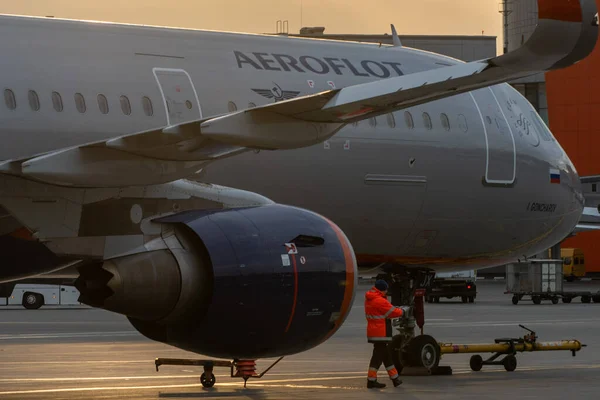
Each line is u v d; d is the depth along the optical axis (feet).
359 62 204.44
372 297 177.58
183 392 171.53
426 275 216.95
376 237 201.46
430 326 357.20
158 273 144.66
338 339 297.74
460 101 212.02
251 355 152.25
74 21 172.65
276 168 184.03
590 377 198.08
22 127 158.51
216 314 145.69
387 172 198.29
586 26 108.58
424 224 206.08
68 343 282.15
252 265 146.61
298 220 154.61
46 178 128.26
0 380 188.55
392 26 221.87
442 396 167.02
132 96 170.19
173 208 155.43
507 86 227.40
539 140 225.56
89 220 146.72
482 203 212.64
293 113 120.98
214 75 181.16
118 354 247.29
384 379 193.16
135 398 163.43
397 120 200.54
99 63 169.48
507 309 478.59
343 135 192.24
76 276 182.39
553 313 442.91
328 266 153.17
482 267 226.99
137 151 129.18
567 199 230.68
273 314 148.77
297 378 193.57
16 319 401.70
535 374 203.10
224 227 148.36
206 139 126.11
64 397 163.94
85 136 163.84
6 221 153.38
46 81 162.81
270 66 189.67
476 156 210.59
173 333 150.92
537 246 229.45
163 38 179.93
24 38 164.76
